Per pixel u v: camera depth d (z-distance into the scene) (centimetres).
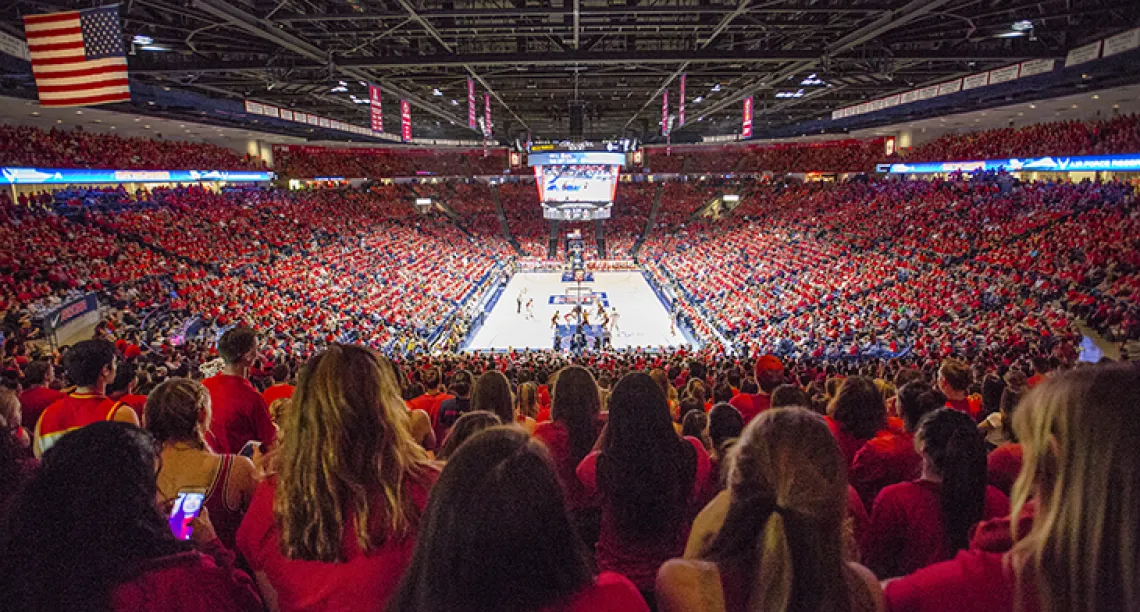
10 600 162
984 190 3650
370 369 212
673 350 2530
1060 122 3478
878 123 4247
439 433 626
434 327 3225
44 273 2158
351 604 192
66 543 163
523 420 584
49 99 1193
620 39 2488
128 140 3675
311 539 192
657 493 269
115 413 416
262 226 3981
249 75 2755
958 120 3762
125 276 2469
